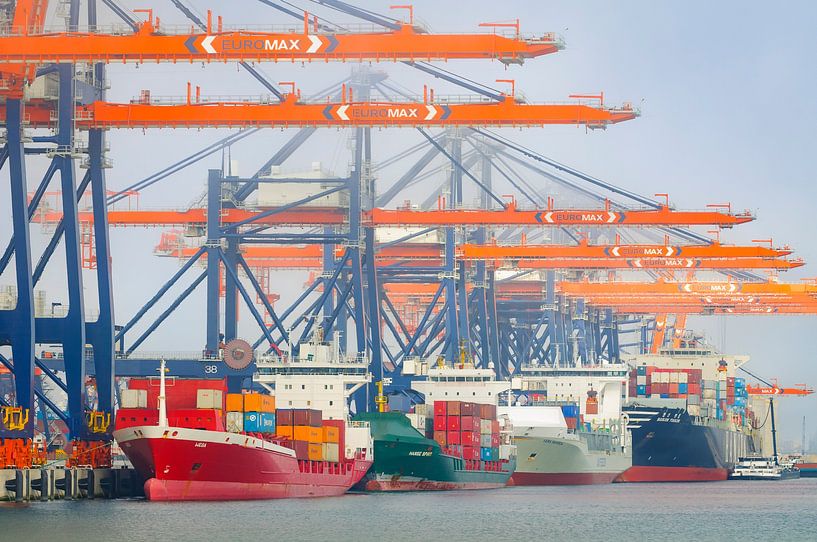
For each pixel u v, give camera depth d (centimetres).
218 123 17750
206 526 15100
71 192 17438
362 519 16488
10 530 14425
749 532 16700
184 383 17088
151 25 16175
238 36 16175
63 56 16050
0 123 17538
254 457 17338
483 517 17388
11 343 16912
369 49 16325
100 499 17775
